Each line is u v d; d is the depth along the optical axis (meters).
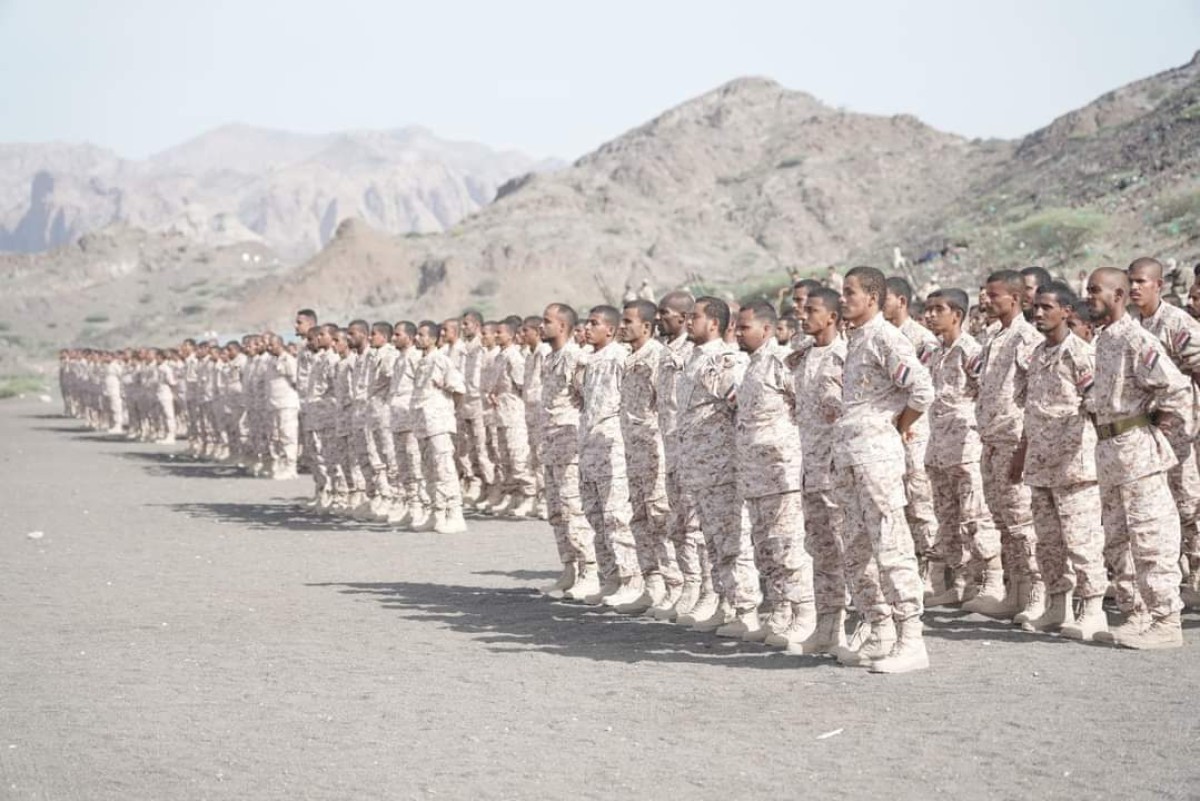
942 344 11.46
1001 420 10.62
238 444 29.89
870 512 8.94
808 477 9.50
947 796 6.39
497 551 16.03
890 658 9.02
